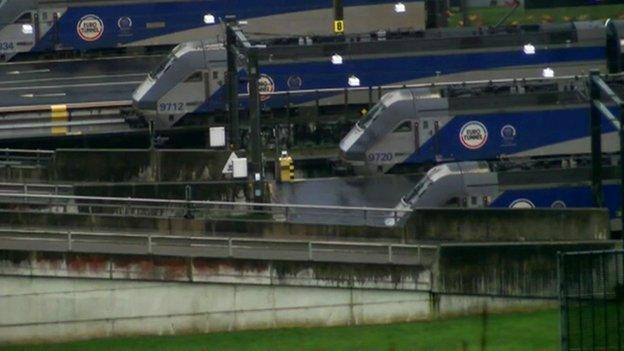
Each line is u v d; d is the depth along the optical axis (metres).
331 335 175.62
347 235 192.25
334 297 178.38
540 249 178.38
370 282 178.25
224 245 181.38
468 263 178.38
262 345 174.00
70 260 177.88
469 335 173.62
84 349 175.12
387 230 192.12
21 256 177.75
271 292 178.38
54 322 178.25
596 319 160.50
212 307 178.50
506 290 178.50
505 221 191.62
